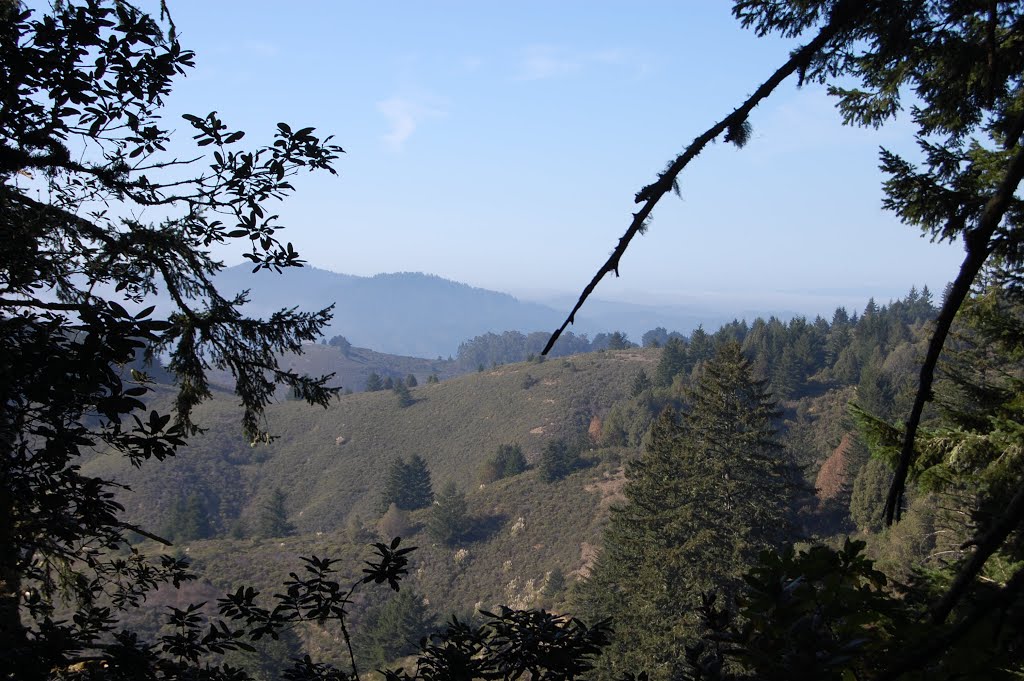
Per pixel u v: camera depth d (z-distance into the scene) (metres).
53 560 5.63
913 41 2.94
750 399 32.97
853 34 2.53
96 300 3.37
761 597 1.75
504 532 82.75
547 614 4.18
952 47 3.25
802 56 1.35
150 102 4.57
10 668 4.28
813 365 121.88
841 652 1.47
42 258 4.63
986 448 5.99
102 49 4.25
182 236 4.96
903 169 5.60
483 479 103.06
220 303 5.51
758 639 1.68
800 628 1.56
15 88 4.03
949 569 5.73
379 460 134.50
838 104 5.11
